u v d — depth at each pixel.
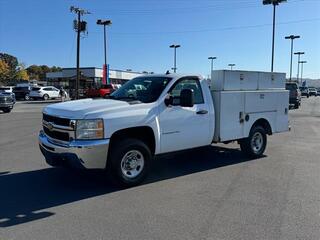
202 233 4.85
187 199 6.24
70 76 73.38
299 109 31.94
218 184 7.16
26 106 35.69
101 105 6.81
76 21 43.00
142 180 7.09
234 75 8.79
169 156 9.75
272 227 5.06
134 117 6.84
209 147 10.78
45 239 4.66
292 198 6.32
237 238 4.70
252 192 6.65
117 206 5.89
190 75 8.00
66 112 6.62
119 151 6.70
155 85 7.66
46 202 6.09
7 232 4.88
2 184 7.14
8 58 133.62
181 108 7.61
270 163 9.06
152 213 5.58
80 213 5.58
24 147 11.12
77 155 6.31
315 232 4.90
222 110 8.45
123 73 77.94
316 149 11.07
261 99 9.51
